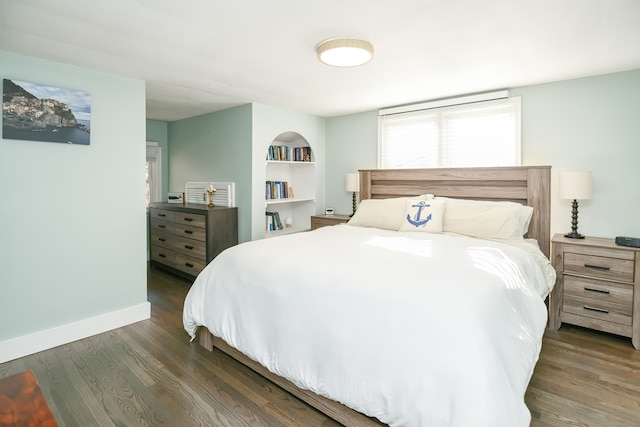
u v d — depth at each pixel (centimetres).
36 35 206
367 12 181
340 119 455
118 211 281
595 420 167
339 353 154
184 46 225
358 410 148
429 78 295
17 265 233
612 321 250
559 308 271
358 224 358
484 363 123
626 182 279
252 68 268
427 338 134
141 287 296
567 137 302
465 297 144
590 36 211
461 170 341
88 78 263
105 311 275
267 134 397
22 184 233
